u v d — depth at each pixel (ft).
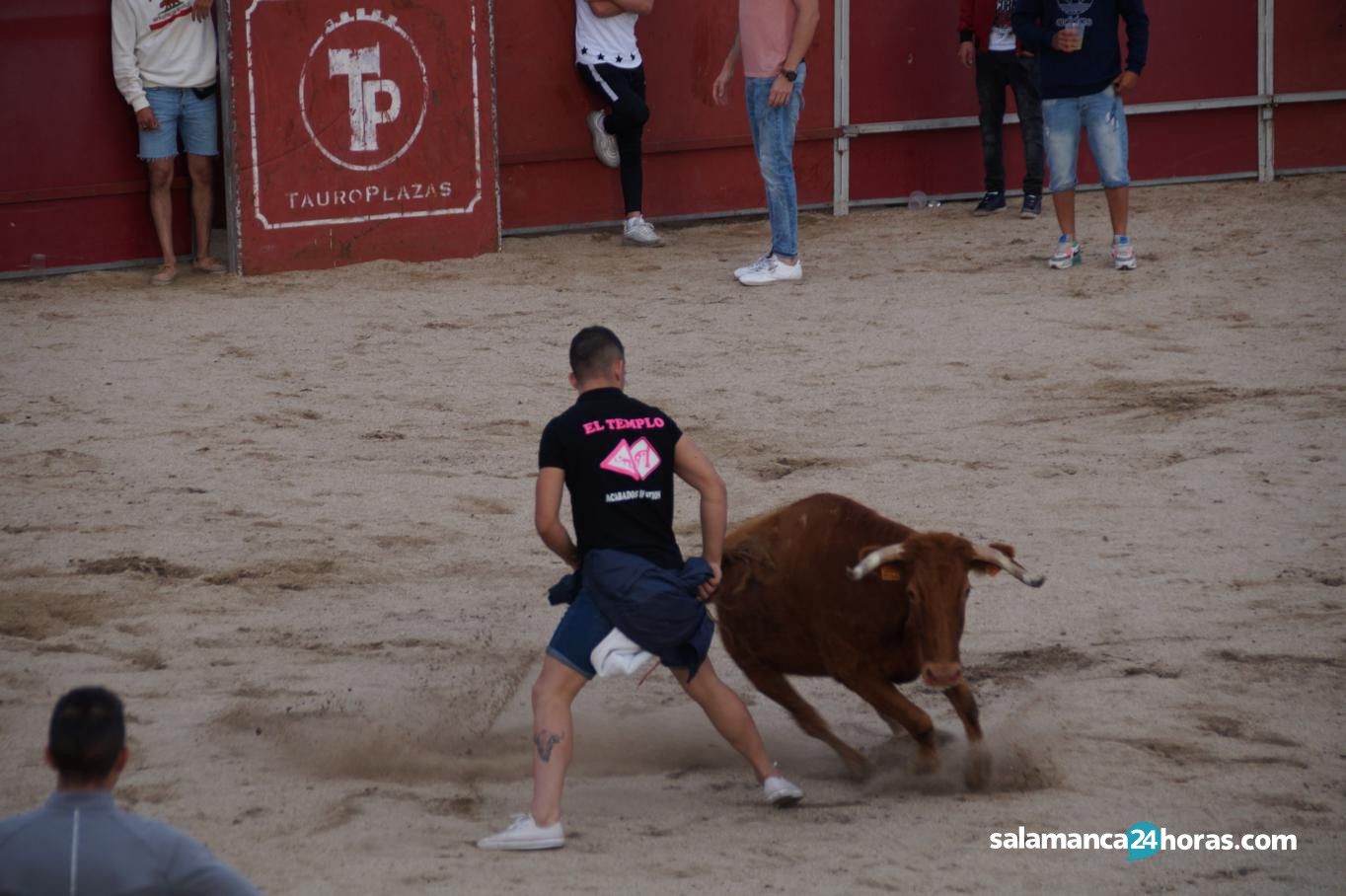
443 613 45.24
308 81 92.94
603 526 31.50
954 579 31.09
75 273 93.20
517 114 103.71
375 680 40.34
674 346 76.43
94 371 72.08
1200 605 44.04
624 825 31.17
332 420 64.75
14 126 90.68
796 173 111.86
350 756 35.60
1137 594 45.03
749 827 31.07
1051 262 91.15
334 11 92.89
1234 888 27.50
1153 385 67.15
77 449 60.39
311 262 95.04
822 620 33.78
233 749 35.58
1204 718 36.52
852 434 61.98
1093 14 86.02
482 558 49.83
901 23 111.04
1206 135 117.80
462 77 97.14
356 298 88.02
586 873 28.04
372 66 94.48
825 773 35.65
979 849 29.45
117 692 38.91
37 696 38.55
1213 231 100.37
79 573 47.62
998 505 53.11
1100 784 33.06
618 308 85.30
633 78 101.40
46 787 32.99
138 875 19.60
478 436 62.64
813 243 102.42
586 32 100.27
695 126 108.06
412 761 35.65
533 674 41.11
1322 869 28.32
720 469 57.98
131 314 83.87
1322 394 64.44
